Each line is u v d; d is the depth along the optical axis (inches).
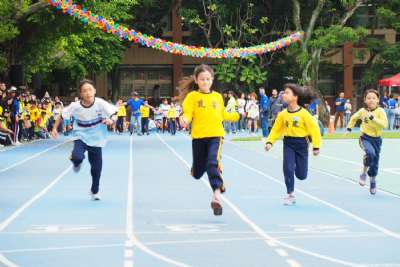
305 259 321.7
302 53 1959.9
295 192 580.7
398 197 547.8
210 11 2105.1
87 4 1314.0
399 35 2404.0
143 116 1723.7
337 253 334.6
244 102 1798.7
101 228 406.3
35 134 1498.5
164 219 438.9
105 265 312.5
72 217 447.5
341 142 1280.8
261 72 2159.2
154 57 2420.0
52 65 1675.7
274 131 513.7
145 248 348.5
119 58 2150.6
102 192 579.8
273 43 1414.9
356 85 2438.5
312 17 1989.4
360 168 792.3
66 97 2139.5
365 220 434.0
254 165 834.2
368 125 563.8
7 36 1232.2
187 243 360.8
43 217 447.8
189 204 508.4
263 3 2175.2
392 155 964.0
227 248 347.6
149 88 2431.1
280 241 365.4
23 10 1280.8
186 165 839.7
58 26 1358.3
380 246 351.6
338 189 601.6
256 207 492.7
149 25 2251.5
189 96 445.4
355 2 2001.7
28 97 1453.0
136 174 730.8
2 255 334.3
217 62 2321.6
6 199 536.7
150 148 1170.6
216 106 444.8
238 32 2146.9
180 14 2123.5
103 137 523.8
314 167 807.1
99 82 2391.7
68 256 331.6
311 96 509.0
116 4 1791.3
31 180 676.1
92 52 1931.6
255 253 335.6
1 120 1128.8
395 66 2070.6
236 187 615.8
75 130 522.6
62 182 658.8
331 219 438.3
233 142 1311.5
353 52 2372.0
